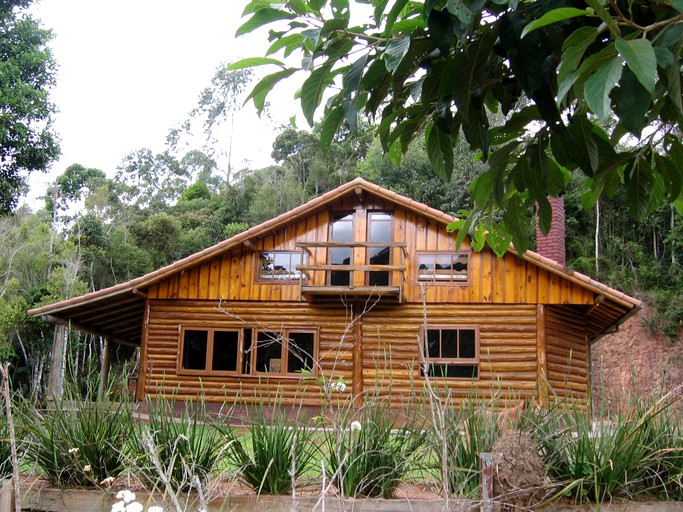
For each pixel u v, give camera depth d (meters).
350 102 3.19
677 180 3.46
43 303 28.45
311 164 44.25
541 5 2.97
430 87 3.30
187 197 52.28
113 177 59.97
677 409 4.43
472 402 4.55
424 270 14.61
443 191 33.62
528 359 13.88
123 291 14.45
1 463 4.34
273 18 3.19
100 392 4.77
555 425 4.43
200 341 14.97
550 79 3.10
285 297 14.89
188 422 4.57
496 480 3.62
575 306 15.00
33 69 20.88
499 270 14.30
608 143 3.24
